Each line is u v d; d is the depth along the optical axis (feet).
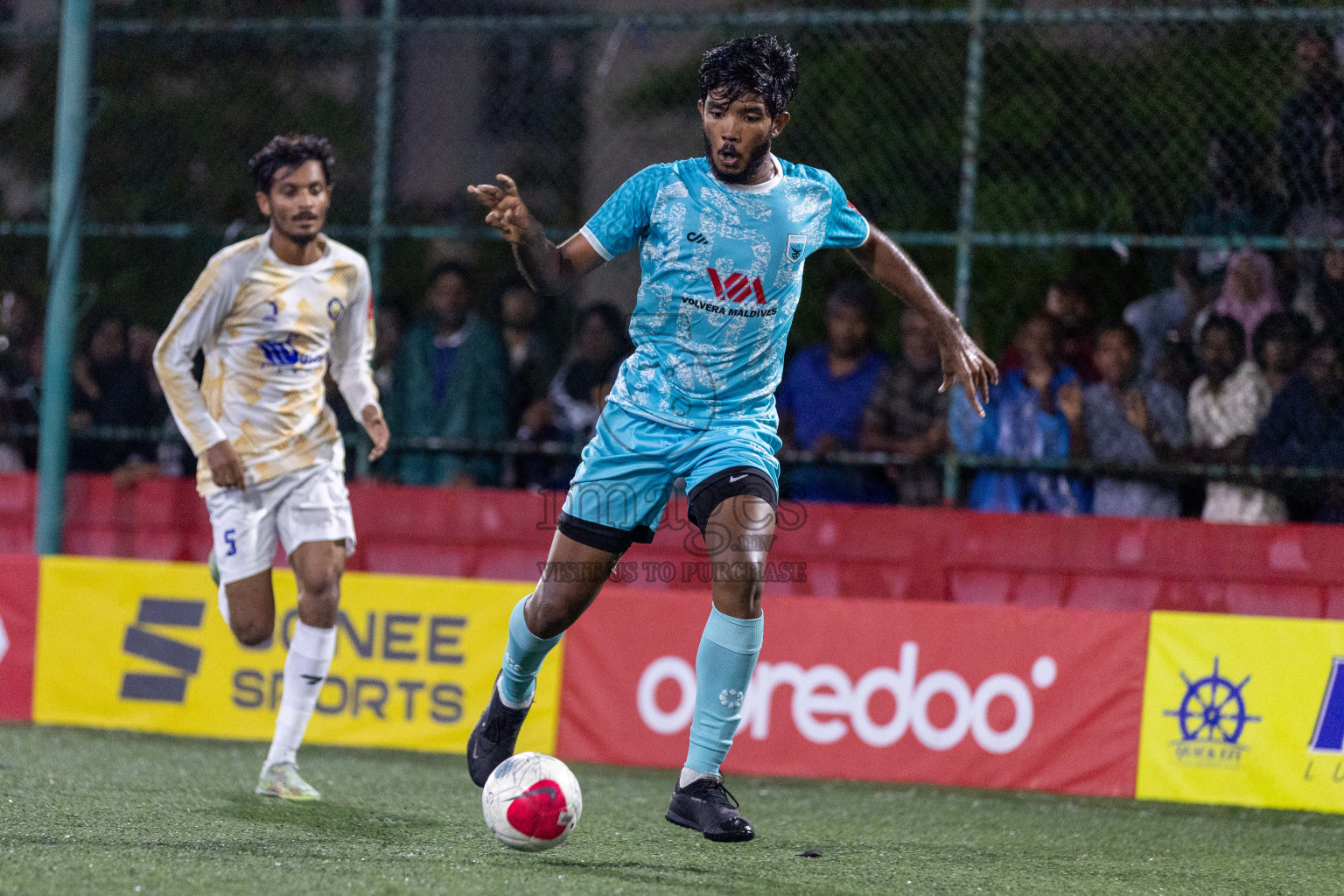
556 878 32.32
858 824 44.14
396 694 54.90
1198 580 56.34
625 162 81.46
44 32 65.57
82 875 30.55
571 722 54.08
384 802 43.62
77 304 64.08
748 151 32.65
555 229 69.62
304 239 43.60
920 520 58.54
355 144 82.69
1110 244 58.03
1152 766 50.16
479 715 54.29
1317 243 57.41
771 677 53.01
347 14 81.61
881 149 67.56
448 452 64.80
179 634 56.29
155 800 41.75
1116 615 50.88
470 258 83.30
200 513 63.52
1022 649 51.52
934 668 52.08
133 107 72.90
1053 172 66.64
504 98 82.23
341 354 46.32
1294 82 59.93
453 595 54.75
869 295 61.98
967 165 59.41
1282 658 49.19
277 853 34.17
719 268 33.14
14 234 68.03
